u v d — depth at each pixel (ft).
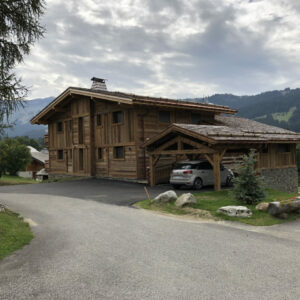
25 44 27.99
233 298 12.52
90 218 30.32
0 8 25.95
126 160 68.85
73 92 78.02
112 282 14.20
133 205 39.06
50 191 55.83
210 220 30.09
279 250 19.36
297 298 12.54
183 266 16.30
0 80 25.58
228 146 49.26
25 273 15.52
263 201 35.91
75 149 85.56
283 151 73.10
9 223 26.27
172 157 69.67
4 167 132.26
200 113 81.87
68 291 13.28
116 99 64.49
